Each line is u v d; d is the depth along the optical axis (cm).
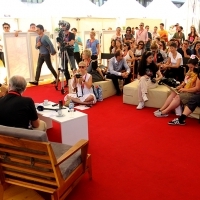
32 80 753
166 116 457
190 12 1298
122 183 265
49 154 199
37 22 886
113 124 427
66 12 868
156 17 1242
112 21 1138
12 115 241
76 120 339
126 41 819
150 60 500
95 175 280
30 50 735
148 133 389
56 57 790
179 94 438
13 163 223
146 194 247
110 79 599
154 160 310
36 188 222
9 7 748
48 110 367
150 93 505
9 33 680
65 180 222
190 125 417
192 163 302
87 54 575
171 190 253
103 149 340
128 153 329
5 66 699
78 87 522
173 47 570
